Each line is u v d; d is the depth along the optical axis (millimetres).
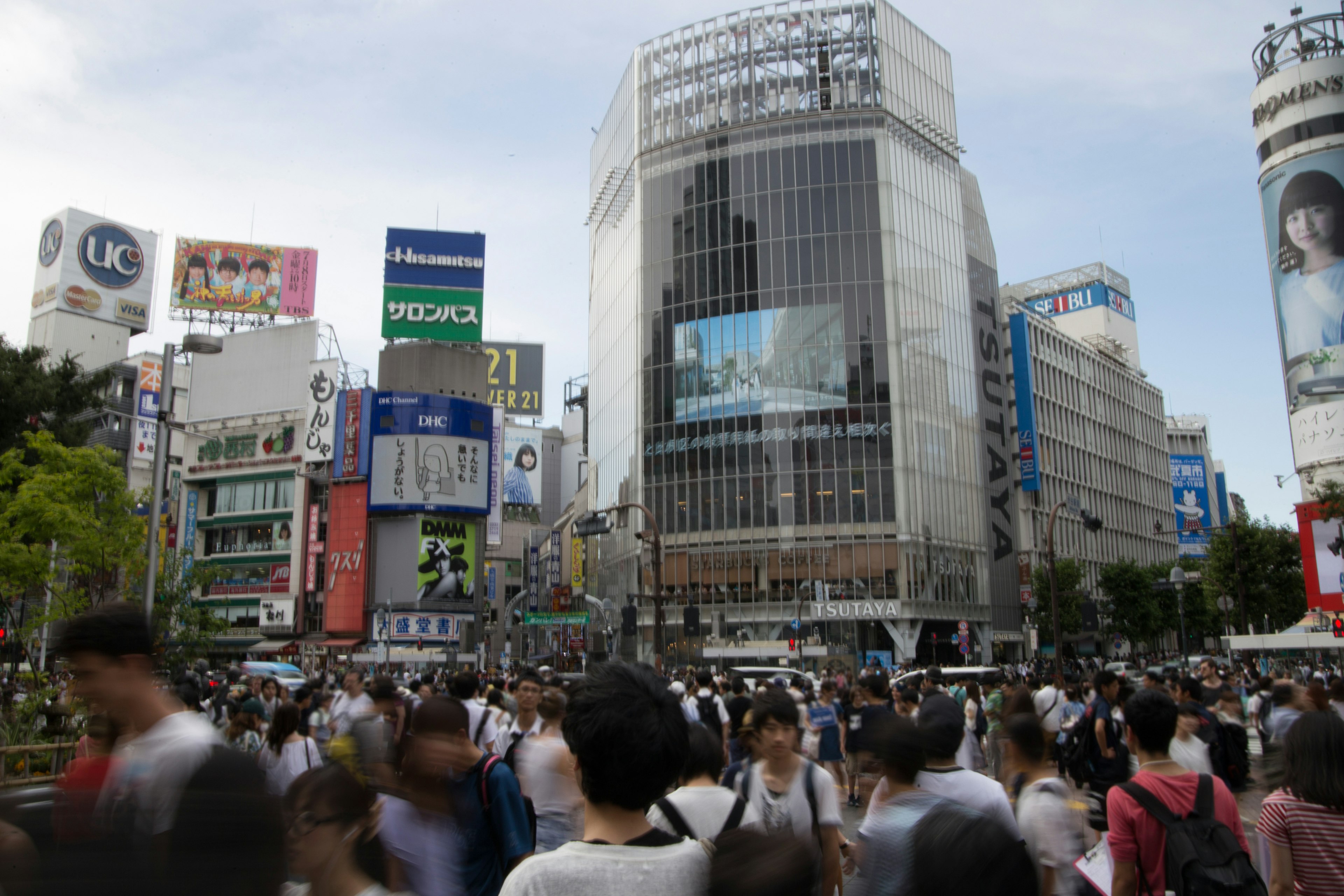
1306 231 54250
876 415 66500
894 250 68875
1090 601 32312
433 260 79500
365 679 13578
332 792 3367
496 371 123250
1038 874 2166
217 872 2945
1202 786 4812
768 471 67062
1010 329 86625
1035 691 18844
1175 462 121438
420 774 4836
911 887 2143
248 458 77312
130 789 3041
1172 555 113312
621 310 78375
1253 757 16031
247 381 78875
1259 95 57750
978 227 83875
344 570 70938
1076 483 93375
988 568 72938
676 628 66562
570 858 2859
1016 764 5906
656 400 71562
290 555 74000
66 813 2961
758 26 73938
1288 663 53031
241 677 25344
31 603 31188
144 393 77625
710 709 14164
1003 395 82312
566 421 137750
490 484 76500
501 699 12117
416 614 69188
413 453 71250
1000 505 77938
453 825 4812
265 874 3021
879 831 3793
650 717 3070
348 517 71625
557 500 133375
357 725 5234
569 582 91188
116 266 93438
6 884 2805
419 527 70375
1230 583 56125
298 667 68438
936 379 70000
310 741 8336
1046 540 78688
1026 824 5324
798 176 70500
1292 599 59062
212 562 76500
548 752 6875
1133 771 10141
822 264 68938
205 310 84750
